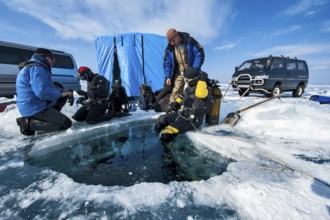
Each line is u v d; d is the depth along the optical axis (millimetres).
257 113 2713
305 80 7996
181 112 2459
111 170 1647
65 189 1230
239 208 982
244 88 7312
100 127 2613
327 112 2586
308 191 1064
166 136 2357
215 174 1554
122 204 1058
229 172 1343
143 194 1140
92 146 2285
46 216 983
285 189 1094
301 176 1248
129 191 1175
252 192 1079
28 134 2354
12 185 1288
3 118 2936
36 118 2314
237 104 4145
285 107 2582
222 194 1101
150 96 4348
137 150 2115
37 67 2168
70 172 1616
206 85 2340
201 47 3105
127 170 1645
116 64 6051
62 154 2035
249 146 1833
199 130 2506
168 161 1822
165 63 3426
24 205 1073
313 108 2664
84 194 1170
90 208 1034
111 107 3365
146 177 1526
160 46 5883
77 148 2244
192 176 1528
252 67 7285
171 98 3541
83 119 2973
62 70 6172
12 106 3529
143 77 5883
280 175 1271
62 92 2607
